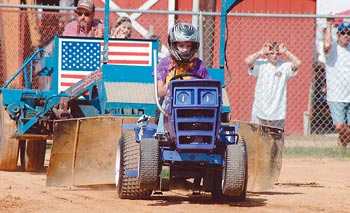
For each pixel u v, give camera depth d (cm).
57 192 2231
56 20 3919
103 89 2458
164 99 2023
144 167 1938
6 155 2861
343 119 3791
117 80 2492
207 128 1908
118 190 2089
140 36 4309
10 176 2706
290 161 3500
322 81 4134
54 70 2744
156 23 4322
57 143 2238
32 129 2773
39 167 2902
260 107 3716
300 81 4344
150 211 1862
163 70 2069
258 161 2333
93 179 2280
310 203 2098
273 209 1952
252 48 4309
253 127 2320
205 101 1889
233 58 4297
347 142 3806
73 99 2614
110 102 2420
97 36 2986
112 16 4328
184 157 1950
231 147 1962
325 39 3756
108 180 2284
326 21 3775
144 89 2478
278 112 3716
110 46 2728
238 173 1944
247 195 2259
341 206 2050
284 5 4644
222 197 2077
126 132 2261
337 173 3048
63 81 2747
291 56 3706
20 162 3153
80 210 1877
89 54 2753
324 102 4209
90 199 2083
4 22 3900
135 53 2728
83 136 2256
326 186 2577
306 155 3694
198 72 2064
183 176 2030
